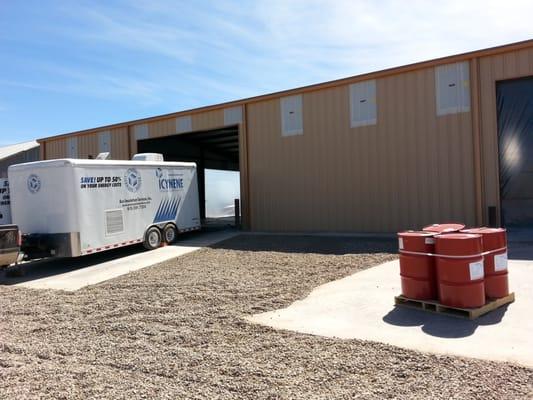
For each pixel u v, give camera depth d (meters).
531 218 12.06
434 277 5.66
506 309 5.47
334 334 5.00
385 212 13.53
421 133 12.88
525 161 11.98
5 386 3.96
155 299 7.16
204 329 5.43
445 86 12.46
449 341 4.57
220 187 28.75
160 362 4.40
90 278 9.75
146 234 13.02
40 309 7.07
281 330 5.23
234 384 3.79
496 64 11.74
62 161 10.80
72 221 10.77
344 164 14.29
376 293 6.61
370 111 13.74
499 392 3.40
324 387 3.65
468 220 12.17
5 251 9.78
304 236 13.78
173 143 23.34
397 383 3.65
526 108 11.77
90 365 4.43
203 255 11.62
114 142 20.56
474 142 12.04
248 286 7.65
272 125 15.88
